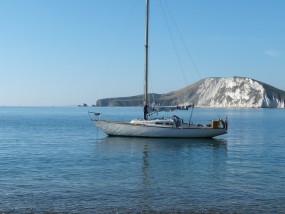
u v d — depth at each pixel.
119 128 53.44
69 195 20.42
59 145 47.59
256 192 21.33
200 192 21.27
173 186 22.80
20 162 32.75
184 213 17.31
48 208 17.98
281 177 25.89
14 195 20.38
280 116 182.25
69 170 28.45
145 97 55.00
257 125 101.19
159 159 34.69
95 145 46.50
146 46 55.75
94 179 24.88
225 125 53.19
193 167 30.14
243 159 35.16
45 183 23.53
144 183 23.64
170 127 51.75
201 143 48.91
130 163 32.12
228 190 21.81
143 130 52.28
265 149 43.78
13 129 80.69
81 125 96.50
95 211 17.56
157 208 18.09
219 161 33.72
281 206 18.48
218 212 17.52
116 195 20.47
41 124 101.44
